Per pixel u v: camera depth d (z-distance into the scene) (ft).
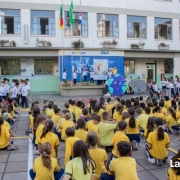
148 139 19.07
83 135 18.92
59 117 27.02
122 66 77.41
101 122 21.33
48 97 65.26
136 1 80.53
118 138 18.01
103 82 74.28
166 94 65.51
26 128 32.17
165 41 84.12
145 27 82.12
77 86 69.21
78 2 75.15
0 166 19.11
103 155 14.49
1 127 22.68
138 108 26.89
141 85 74.64
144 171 18.04
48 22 73.36
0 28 70.33
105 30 77.92
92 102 35.19
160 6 83.46
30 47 71.10
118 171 12.42
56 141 17.65
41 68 77.00
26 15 71.41
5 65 74.84
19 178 16.94
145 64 86.53
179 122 27.37
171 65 88.38
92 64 74.69
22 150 22.97
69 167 11.39
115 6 78.38
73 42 73.56
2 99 49.57
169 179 11.45
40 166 12.84
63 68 72.69
